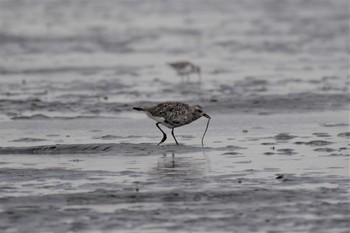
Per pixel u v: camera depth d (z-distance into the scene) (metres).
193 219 12.48
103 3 68.25
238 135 19.44
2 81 29.55
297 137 19.00
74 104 24.17
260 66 33.69
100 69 33.19
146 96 25.81
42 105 23.98
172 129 18.36
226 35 46.25
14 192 14.15
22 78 30.41
